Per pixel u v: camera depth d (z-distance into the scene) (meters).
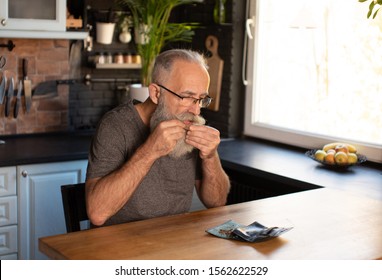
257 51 3.81
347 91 3.31
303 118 3.59
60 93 3.94
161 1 3.79
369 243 1.85
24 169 3.26
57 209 3.40
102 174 2.14
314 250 1.77
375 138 3.20
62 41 3.89
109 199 2.03
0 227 3.24
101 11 4.02
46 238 1.80
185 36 4.20
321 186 2.71
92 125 4.13
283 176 2.90
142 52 3.93
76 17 3.74
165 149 2.03
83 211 2.24
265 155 3.41
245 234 1.83
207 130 2.08
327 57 3.40
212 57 4.02
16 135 3.83
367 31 3.17
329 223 2.04
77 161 3.43
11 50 3.72
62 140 3.78
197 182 2.43
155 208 2.22
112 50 4.13
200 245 1.78
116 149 2.18
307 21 3.34
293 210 2.19
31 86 3.83
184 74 2.08
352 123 3.30
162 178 2.24
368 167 3.13
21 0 3.40
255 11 3.77
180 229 1.92
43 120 3.91
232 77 3.90
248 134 3.93
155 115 2.14
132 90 3.91
